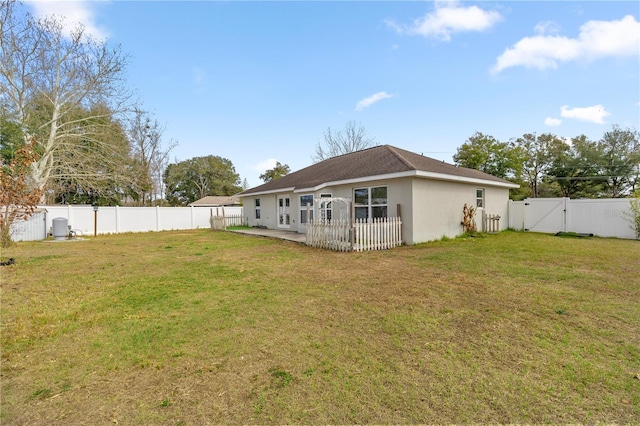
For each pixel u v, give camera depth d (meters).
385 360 2.93
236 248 10.94
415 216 11.01
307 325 3.81
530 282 5.61
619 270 6.48
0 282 6.15
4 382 2.65
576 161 29.98
